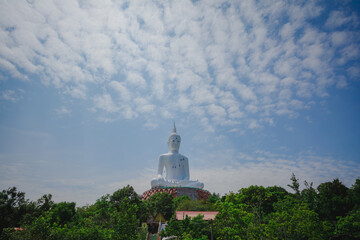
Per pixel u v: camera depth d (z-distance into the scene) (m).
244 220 34.25
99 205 65.56
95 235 37.22
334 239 37.19
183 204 71.44
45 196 55.78
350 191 46.03
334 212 43.25
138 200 70.75
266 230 31.94
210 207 68.06
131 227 39.97
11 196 50.12
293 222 32.97
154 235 55.28
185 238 35.12
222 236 34.44
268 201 52.28
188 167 100.81
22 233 33.84
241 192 44.31
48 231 34.44
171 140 103.94
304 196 48.91
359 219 35.00
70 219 57.94
